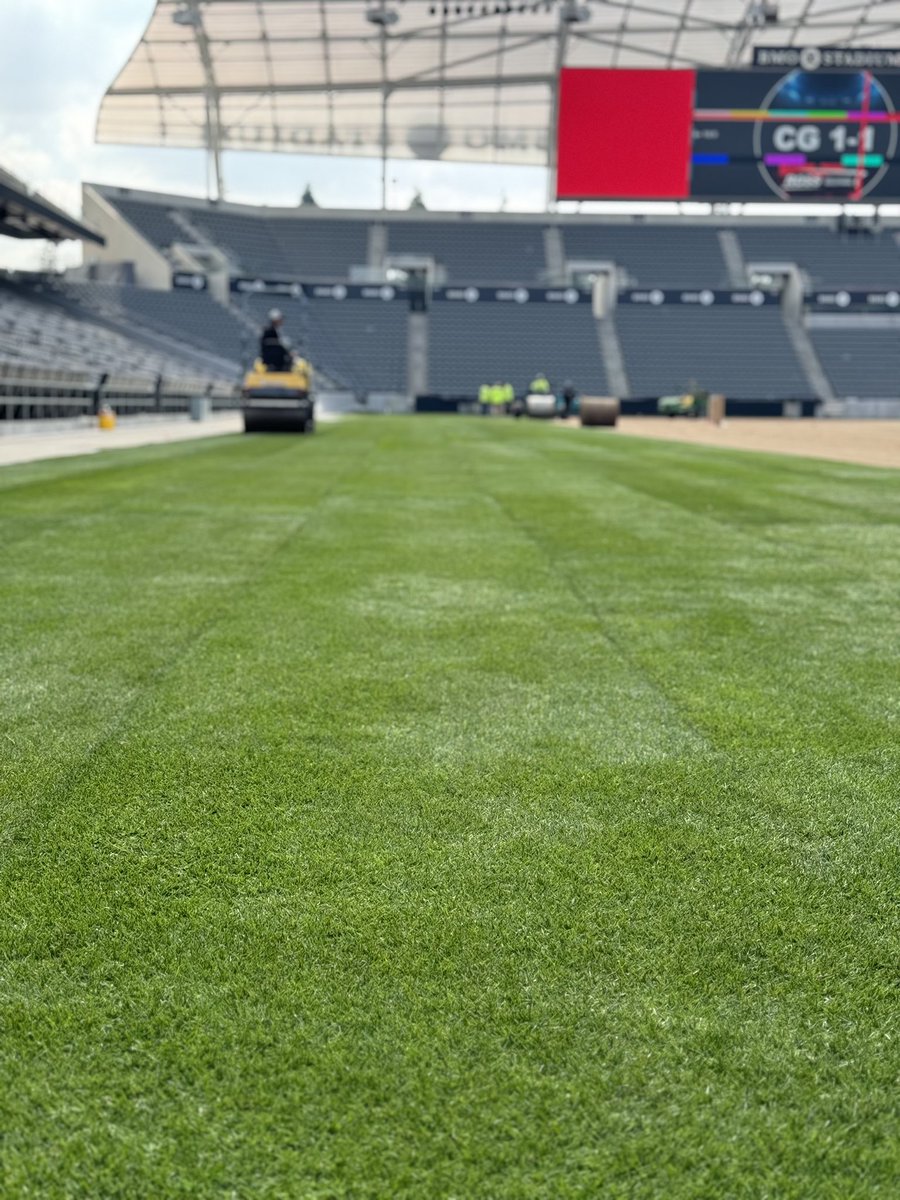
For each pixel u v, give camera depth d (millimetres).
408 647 3754
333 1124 1279
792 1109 1314
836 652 3781
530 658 3627
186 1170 1210
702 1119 1292
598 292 56969
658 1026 1478
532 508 8352
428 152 57281
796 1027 1484
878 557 6062
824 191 38688
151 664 3459
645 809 2279
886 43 49344
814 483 11242
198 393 37406
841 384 52562
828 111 38219
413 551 5992
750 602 4699
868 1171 1216
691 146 38406
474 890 1884
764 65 37969
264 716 2910
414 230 58375
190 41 47500
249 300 53781
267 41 47000
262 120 54938
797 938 1735
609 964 1639
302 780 2426
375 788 2383
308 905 1825
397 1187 1183
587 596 4789
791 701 3145
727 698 3162
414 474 11477
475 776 2469
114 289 49312
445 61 49188
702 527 7375
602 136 38250
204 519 7270
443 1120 1285
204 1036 1448
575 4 42969
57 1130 1274
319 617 4223
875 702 3145
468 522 7371
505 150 57062
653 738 2773
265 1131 1270
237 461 13062
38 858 2010
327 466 12398
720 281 56438
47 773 2455
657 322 55625
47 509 7762
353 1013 1501
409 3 43625
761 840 2125
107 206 51938
